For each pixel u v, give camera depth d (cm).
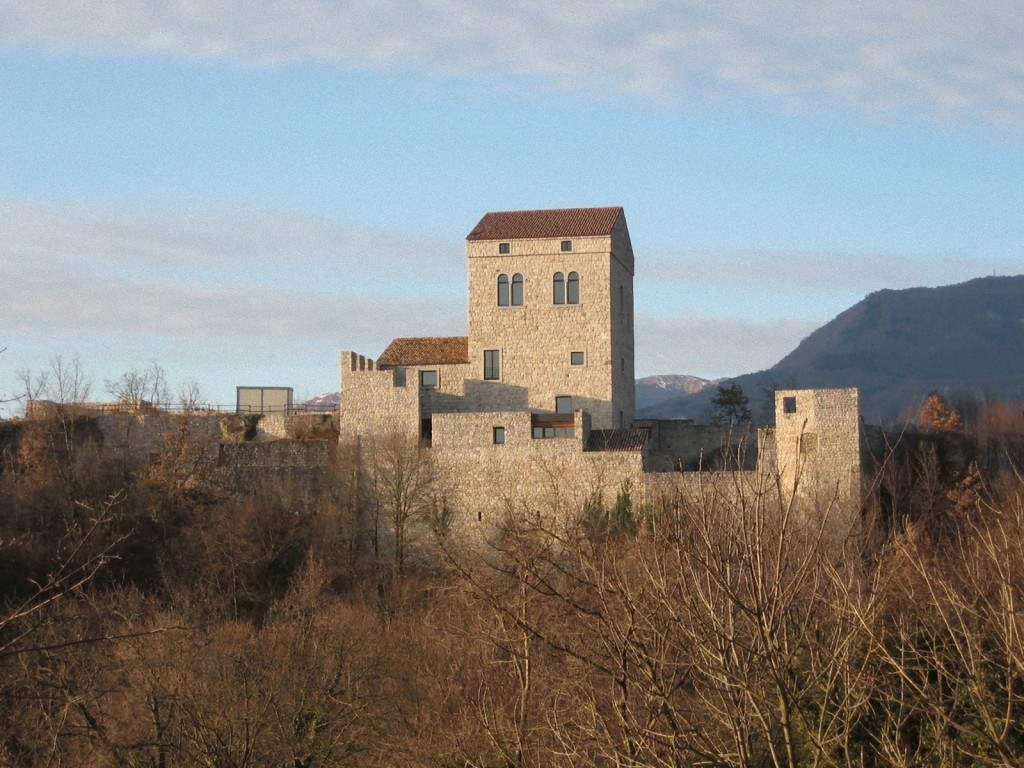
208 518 8662
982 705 2056
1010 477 7288
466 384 9875
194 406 10450
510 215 10212
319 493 9362
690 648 2206
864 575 2548
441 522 8756
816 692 2388
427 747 3831
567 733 2453
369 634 5594
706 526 2123
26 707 3428
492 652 3881
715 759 2023
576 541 2750
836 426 8488
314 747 4656
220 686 4638
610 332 9725
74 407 10050
